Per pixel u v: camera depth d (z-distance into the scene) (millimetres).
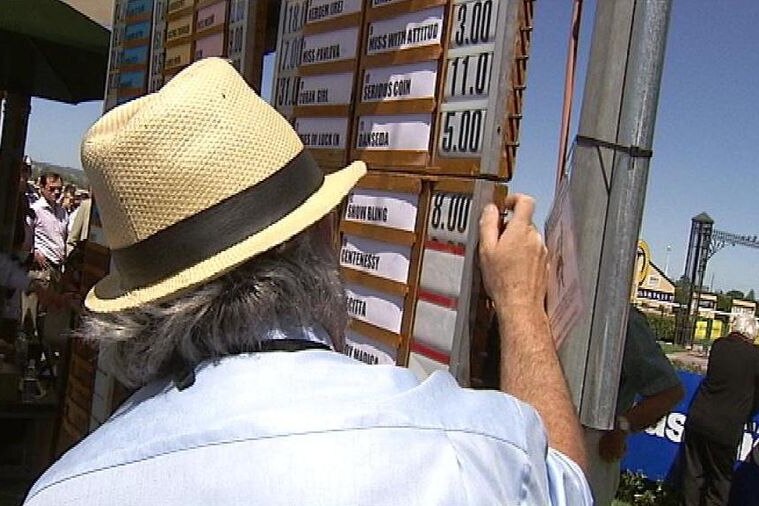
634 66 1646
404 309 2209
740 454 7199
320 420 1056
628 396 3635
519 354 1606
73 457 1152
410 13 2279
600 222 1668
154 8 4250
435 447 1062
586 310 1670
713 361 6895
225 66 1224
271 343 1149
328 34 2709
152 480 1054
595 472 2387
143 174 1116
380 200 2361
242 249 1105
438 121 2143
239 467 1030
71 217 10422
